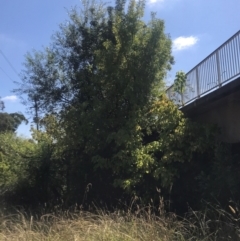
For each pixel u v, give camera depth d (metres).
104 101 13.47
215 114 11.78
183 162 11.50
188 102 12.88
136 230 8.17
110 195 12.95
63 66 15.36
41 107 15.53
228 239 8.07
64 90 15.23
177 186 11.38
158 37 13.04
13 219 10.55
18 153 15.90
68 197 13.53
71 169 14.06
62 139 14.84
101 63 13.45
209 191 9.98
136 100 12.94
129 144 12.19
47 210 13.05
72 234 8.25
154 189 11.56
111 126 13.30
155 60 13.05
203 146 11.34
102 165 12.55
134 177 11.90
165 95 13.34
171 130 11.99
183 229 8.56
